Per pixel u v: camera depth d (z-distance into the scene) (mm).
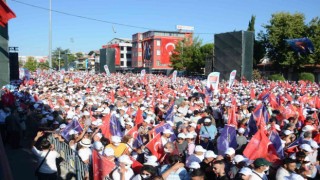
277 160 6734
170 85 30047
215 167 5723
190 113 13227
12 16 5766
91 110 14641
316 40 53438
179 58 73812
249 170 5266
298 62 54625
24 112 14633
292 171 5785
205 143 9117
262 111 11117
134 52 124562
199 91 22188
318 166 6883
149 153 7684
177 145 8023
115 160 7051
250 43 42219
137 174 6012
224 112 13359
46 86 27625
